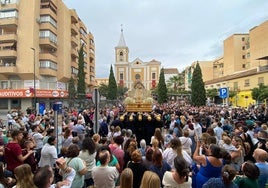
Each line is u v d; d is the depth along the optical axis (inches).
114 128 418.3
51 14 1887.3
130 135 358.0
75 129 463.8
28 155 262.4
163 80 2566.4
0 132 374.6
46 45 1887.3
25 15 1763.0
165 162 217.8
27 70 1739.7
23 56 1749.5
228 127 468.4
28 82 1790.1
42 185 141.2
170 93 3164.4
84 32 2815.0
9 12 1744.6
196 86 1731.1
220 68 3661.4
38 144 350.3
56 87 2006.6
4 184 173.6
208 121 575.5
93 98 431.2
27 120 671.1
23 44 1753.2
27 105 1713.8
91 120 670.5
